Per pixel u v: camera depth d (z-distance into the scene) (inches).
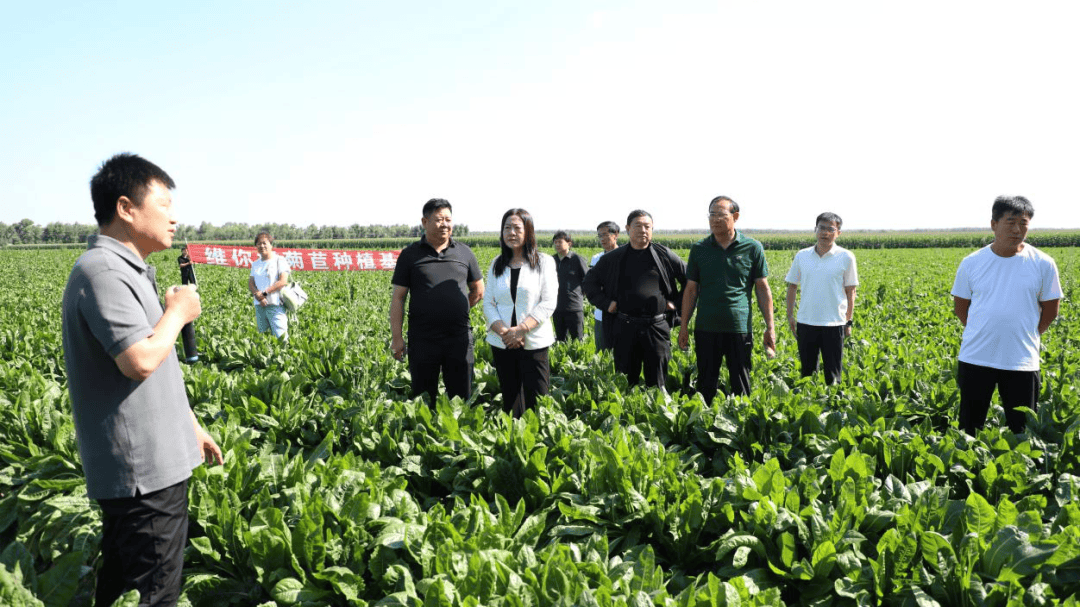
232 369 320.8
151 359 88.4
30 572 100.9
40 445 178.7
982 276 185.0
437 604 95.5
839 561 110.7
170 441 96.7
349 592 107.3
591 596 92.0
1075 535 104.1
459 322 218.4
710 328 240.5
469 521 122.5
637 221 239.0
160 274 1043.9
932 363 277.1
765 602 99.7
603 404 207.5
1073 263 1286.9
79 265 89.1
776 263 1476.4
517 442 159.2
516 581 98.7
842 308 275.0
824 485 143.9
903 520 118.4
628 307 246.1
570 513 136.6
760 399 190.5
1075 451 152.9
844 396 229.3
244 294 756.6
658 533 132.3
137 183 92.5
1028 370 180.2
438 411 177.9
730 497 135.3
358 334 422.6
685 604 95.0
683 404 193.5
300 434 195.3
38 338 325.1
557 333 364.2
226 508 121.5
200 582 114.9
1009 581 102.0
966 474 148.3
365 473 147.5
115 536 95.0
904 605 103.1
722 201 231.8
